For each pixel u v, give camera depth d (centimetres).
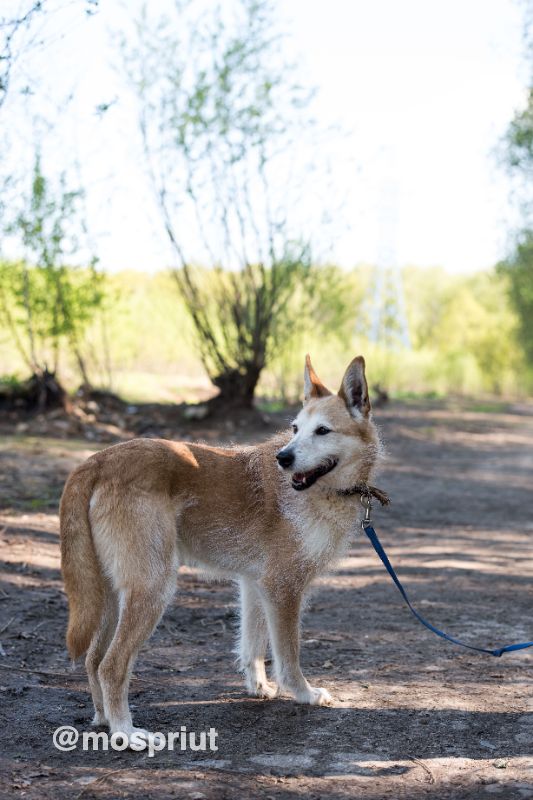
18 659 517
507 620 650
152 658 543
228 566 477
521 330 4253
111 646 415
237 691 491
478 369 4916
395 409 2750
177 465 454
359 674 521
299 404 2105
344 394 493
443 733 430
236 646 506
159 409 1644
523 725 441
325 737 424
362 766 390
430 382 4184
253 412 1673
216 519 465
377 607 682
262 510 470
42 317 1456
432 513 1151
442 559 871
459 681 510
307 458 471
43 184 1329
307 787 367
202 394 1978
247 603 491
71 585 421
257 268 1711
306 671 525
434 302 8031
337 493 484
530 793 362
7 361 1773
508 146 2484
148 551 425
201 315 1731
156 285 1827
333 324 2080
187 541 467
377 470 502
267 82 1555
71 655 413
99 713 429
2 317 1512
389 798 358
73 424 1370
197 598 689
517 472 1617
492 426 2512
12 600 627
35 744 403
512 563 865
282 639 471
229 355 1695
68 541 424
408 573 805
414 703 472
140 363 2194
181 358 2225
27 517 860
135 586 420
